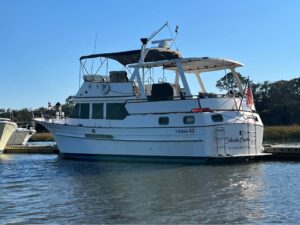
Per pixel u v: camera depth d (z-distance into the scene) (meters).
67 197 15.09
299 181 17.53
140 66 26.28
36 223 11.72
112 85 26.69
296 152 25.73
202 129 23.42
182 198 14.35
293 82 99.00
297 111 88.44
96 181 18.61
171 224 11.32
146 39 26.33
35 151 39.06
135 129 25.41
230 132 23.86
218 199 14.09
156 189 16.12
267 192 15.16
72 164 25.86
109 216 12.26
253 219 11.60
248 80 26.62
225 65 26.88
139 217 12.06
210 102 23.94
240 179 18.17
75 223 11.66
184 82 24.66
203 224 11.26
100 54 27.75
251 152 24.73
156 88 25.52
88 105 27.61
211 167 22.34
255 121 25.39
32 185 18.02
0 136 37.78
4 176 21.16
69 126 28.02
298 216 11.80
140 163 24.97
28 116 88.38
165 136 24.44
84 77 28.09
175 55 27.56
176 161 24.34
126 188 16.55
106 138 26.47
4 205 13.96
